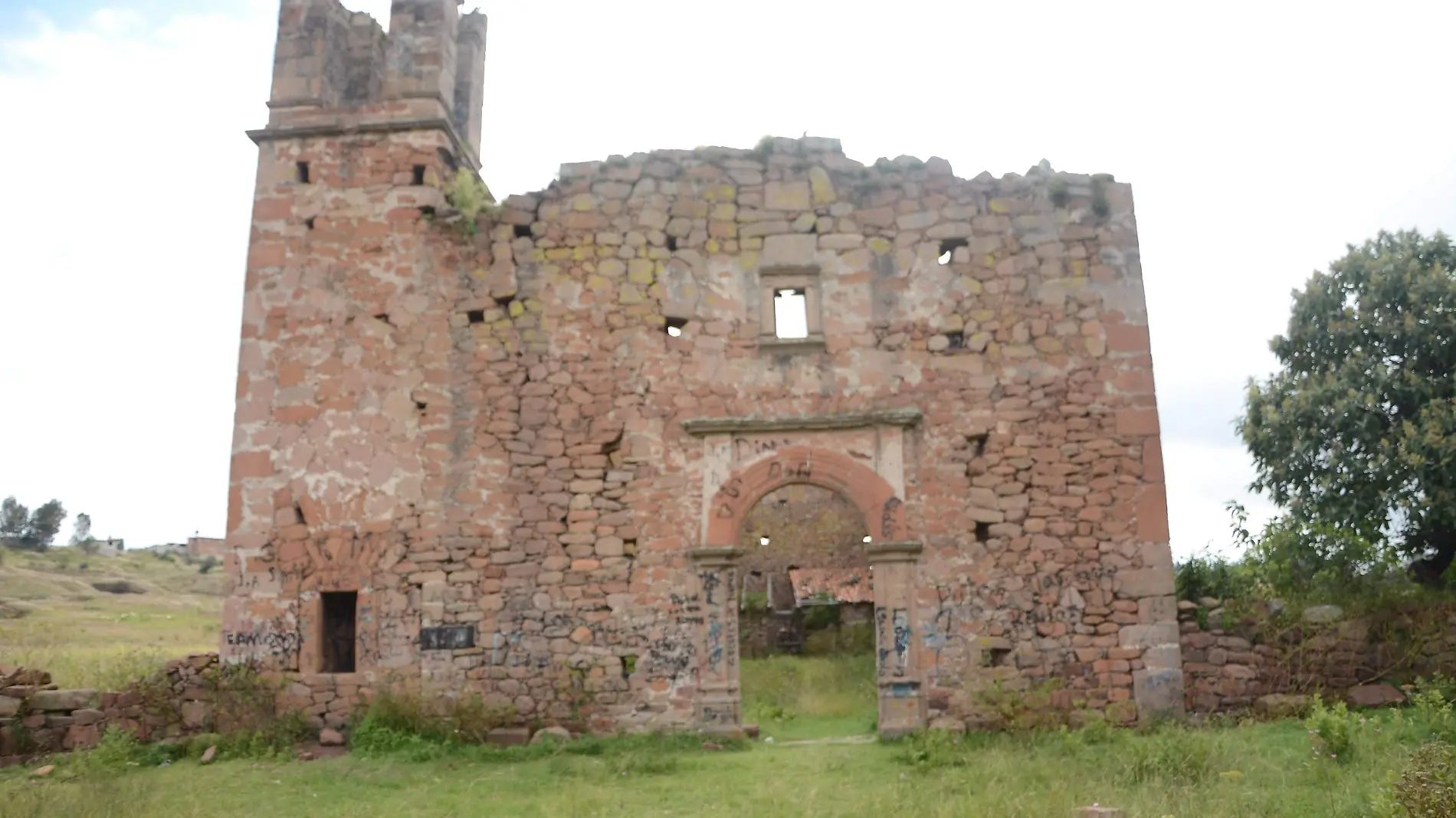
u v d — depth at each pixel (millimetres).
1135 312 12789
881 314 12945
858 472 12469
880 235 13180
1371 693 11523
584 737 11750
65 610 32781
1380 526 14258
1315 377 15289
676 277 13133
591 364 12930
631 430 12734
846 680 19359
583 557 12453
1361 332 15133
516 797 8930
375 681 12156
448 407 12883
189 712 11992
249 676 12156
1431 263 15148
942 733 10984
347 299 13172
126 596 39562
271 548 12586
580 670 12180
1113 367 12625
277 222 13438
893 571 12148
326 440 12797
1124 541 12156
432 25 13914
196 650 18781
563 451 12727
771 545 25141
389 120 13570
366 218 13391
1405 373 14562
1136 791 7836
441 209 13359
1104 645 11898
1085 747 10172
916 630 12023
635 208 13344
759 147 13523
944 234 13094
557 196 13430
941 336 12836
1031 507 12289
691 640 12156
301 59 13891
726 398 12812
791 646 24219
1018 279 12914
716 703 11914
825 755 10719
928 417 12602
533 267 13219
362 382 12922
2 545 48000
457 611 12344
